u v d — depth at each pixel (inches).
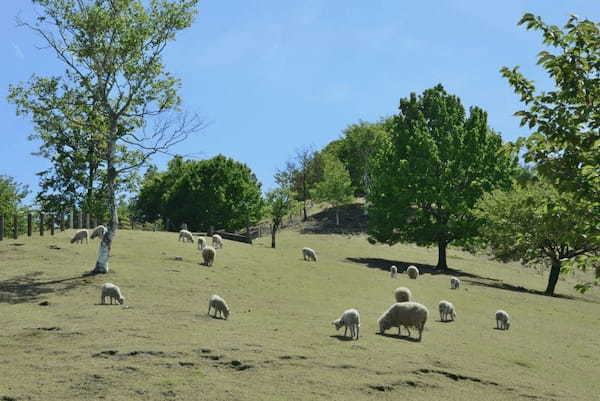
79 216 1852.9
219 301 818.8
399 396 519.8
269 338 692.7
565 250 1782.7
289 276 1364.4
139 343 622.8
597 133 411.5
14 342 622.2
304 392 504.7
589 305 1572.3
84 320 731.4
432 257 2625.5
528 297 1574.8
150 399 466.6
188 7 1202.6
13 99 1095.6
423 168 2212.1
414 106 2532.0
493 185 2234.3
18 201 2972.4
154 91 1194.0
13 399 451.5
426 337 803.4
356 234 3255.4
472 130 2234.3
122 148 1186.0
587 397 588.1
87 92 1168.8
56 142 1195.3
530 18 425.7
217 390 495.5
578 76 418.0
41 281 1002.1
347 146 4448.8
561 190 409.7
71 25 1131.3
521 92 452.4
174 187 3590.1
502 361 711.7
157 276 1110.4
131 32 1143.0
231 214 3324.3
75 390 479.2
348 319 741.3
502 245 1845.5
